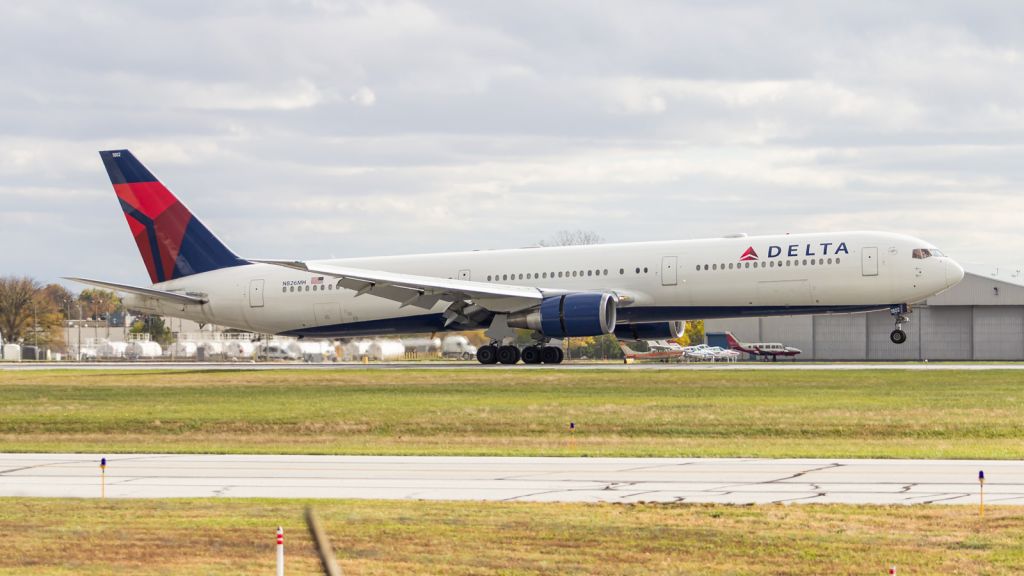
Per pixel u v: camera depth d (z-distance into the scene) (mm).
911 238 192750
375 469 86938
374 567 53781
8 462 94375
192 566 54062
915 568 52906
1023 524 61656
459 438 112688
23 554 56531
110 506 69250
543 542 58219
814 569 53031
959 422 116125
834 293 192875
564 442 107562
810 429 112812
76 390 177000
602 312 197500
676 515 64938
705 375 179000
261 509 67625
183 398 160000
